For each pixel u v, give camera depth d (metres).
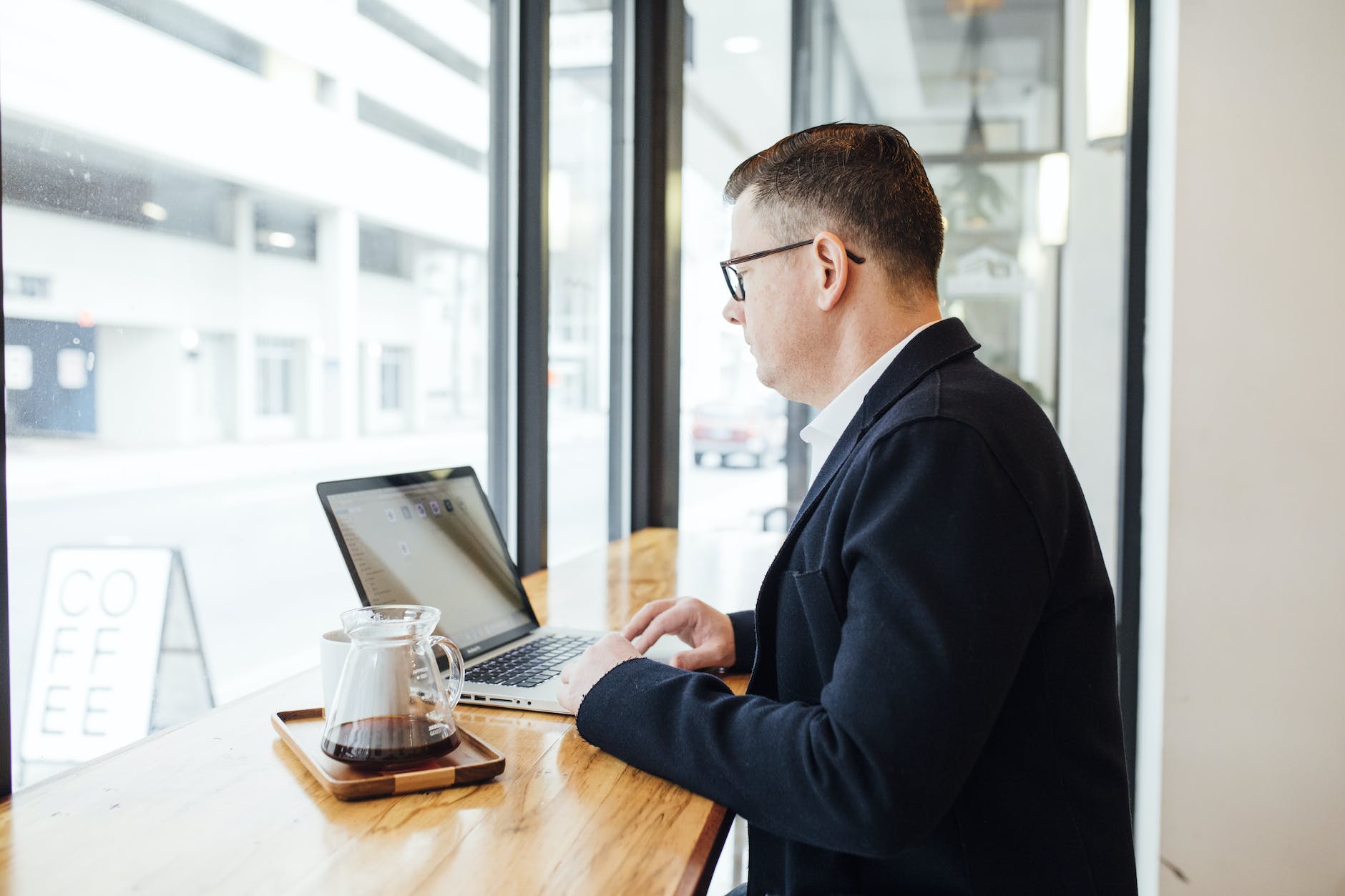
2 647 0.85
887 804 0.74
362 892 0.68
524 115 2.01
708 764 0.84
